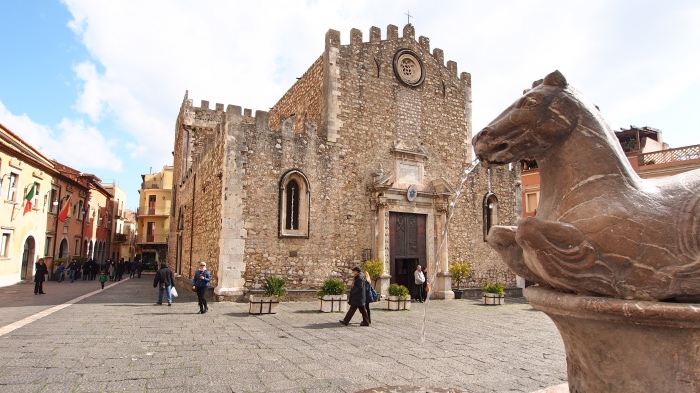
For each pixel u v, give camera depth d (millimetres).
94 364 7527
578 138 3197
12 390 6020
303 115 23031
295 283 18172
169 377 6828
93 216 47156
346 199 19797
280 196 18344
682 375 2727
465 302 20109
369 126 20844
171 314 14047
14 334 10188
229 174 17500
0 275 26266
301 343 9742
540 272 3213
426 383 6719
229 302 16891
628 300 2805
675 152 23156
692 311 2576
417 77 22688
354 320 13609
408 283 22188
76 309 15250
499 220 24203
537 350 9422
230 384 6500
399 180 21141
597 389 3080
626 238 2842
